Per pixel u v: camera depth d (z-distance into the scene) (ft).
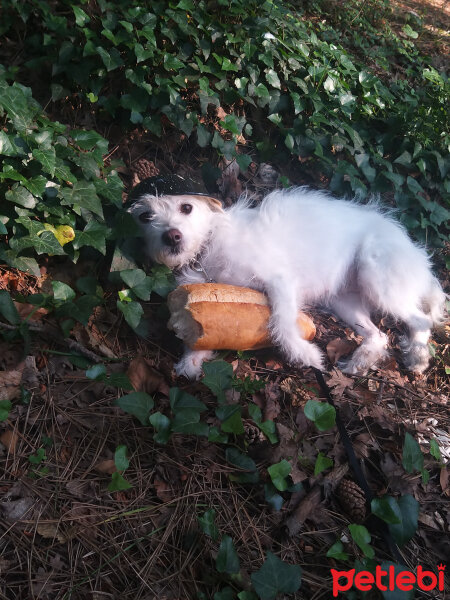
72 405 1.69
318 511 1.58
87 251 2.06
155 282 2.00
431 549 1.60
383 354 2.17
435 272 2.70
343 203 2.41
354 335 2.31
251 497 1.59
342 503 1.61
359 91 2.94
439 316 2.39
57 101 2.38
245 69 2.64
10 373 1.65
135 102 2.37
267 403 1.83
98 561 1.37
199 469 1.61
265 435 1.69
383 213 2.58
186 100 2.57
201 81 2.47
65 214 1.96
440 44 4.05
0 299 1.72
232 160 2.51
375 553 1.53
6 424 1.58
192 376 1.86
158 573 1.38
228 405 1.67
